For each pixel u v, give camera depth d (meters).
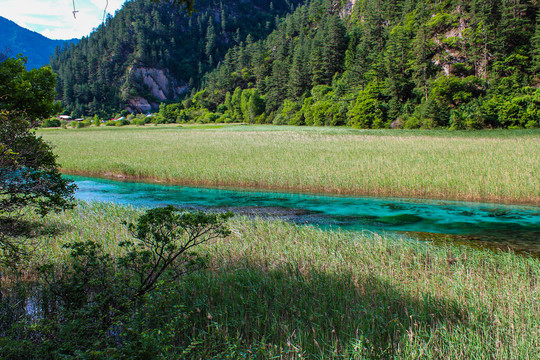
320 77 99.00
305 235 8.12
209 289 5.00
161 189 16.78
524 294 4.74
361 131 54.22
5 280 5.52
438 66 74.88
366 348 3.61
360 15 130.12
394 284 5.14
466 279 5.39
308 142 31.69
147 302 3.99
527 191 12.81
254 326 4.14
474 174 14.83
